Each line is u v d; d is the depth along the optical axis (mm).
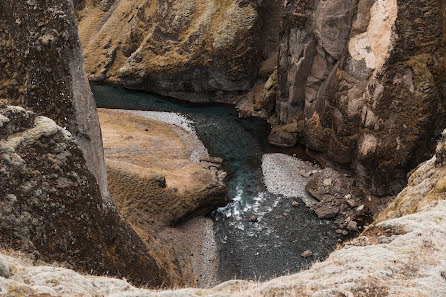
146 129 71062
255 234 45188
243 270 39656
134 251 30062
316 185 52594
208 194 48094
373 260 15656
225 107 84438
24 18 31359
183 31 88375
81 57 33312
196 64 85188
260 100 78500
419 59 45500
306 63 62406
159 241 40406
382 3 47938
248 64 82562
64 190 24297
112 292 15055
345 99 53469
